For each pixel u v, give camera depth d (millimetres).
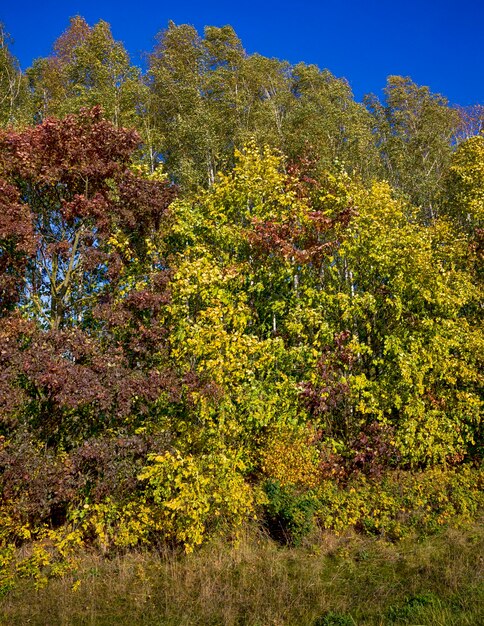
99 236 10758
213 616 7621
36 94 27453
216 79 27000
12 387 8625
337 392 11711
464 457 13617
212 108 25891
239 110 26297
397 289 12664
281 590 8133
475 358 13180
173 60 28016
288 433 11266
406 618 7016
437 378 12867
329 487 10680
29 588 8594
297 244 13367
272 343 11617
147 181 11383
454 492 10719
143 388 9148
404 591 7980
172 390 9469
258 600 7902
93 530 10156
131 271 11703
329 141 23672
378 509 10375
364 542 10000
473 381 13555
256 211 13398
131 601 8188
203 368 10477
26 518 9203
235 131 25125
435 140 29844
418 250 12742
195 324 10719
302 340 12688
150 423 10234
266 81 30156
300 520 9906
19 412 9266
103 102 21656
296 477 10797
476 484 11258
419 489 10711
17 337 9445
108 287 11164
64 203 10953
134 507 9734
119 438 9117
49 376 8305
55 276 11133
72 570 9047
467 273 15266
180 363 10461
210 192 14438
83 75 24719
